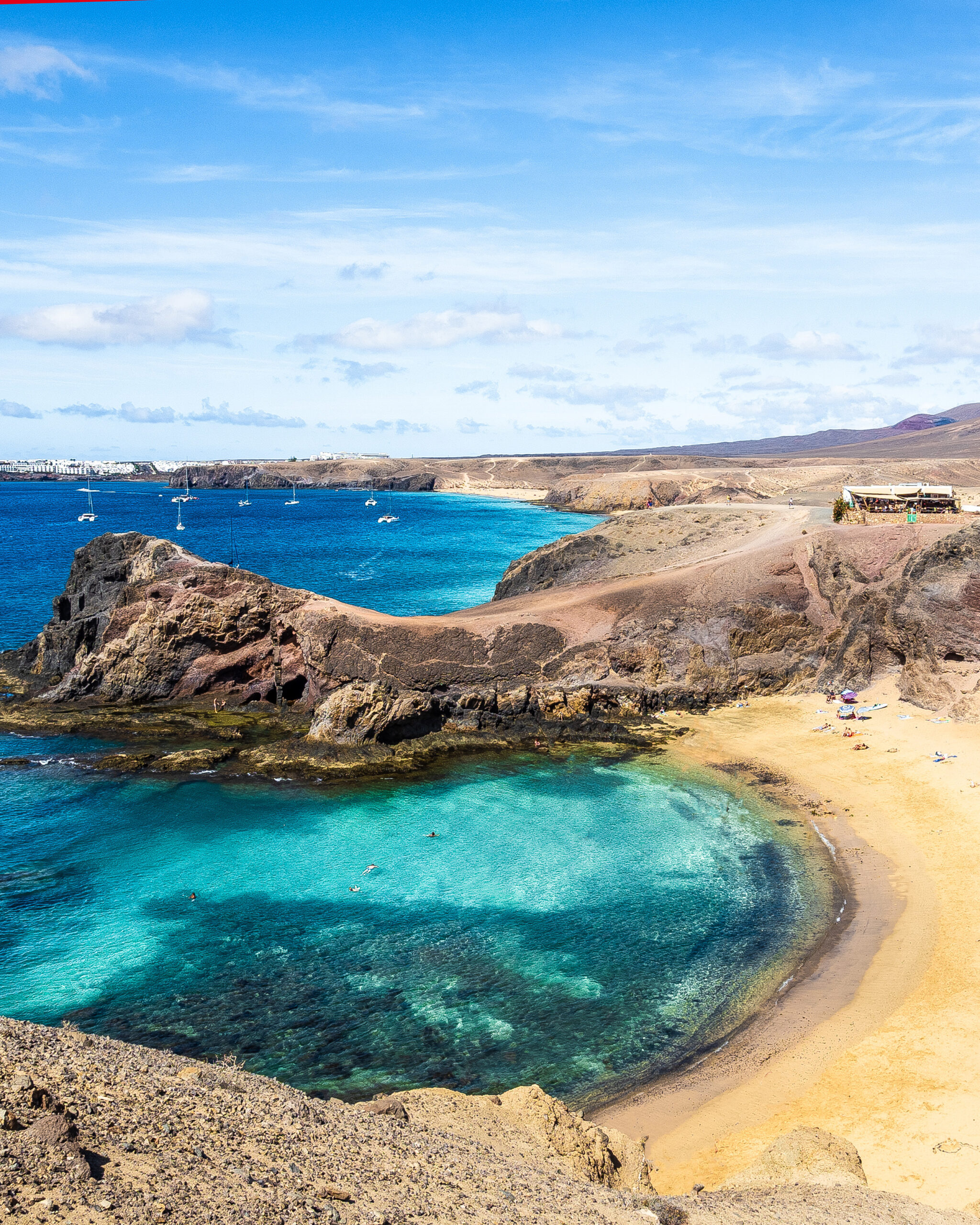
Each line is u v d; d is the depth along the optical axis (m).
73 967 35.66
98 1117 14.39
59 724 65.38
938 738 59.69
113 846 46.84
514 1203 16.16
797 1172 22.73
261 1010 32.97
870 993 33.81
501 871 44.72
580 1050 30.95
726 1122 27.17
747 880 43.66
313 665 69.88
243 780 56.50
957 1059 29.25
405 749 62.19
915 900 40.62
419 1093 22.81
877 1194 20.80
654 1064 30.31
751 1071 29.69
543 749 62.94
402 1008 33.31
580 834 49.22
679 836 48.78
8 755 59.97
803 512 111.50
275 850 46.81
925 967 35.19
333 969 35.81
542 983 35.06
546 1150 20.70
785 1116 27.31
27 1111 13.42
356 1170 15.68
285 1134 16.17
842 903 41.16
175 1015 32.50
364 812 52.22
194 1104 16.11
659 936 38.56
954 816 48.41
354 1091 28.50
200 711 69.19
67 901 41.03
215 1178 13.60
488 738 64.56
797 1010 33.09
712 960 36.72
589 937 38.50
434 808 52.84
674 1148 26.03
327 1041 31.14
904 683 68.44
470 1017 32.78
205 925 39.12
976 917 38.41
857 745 60.56
